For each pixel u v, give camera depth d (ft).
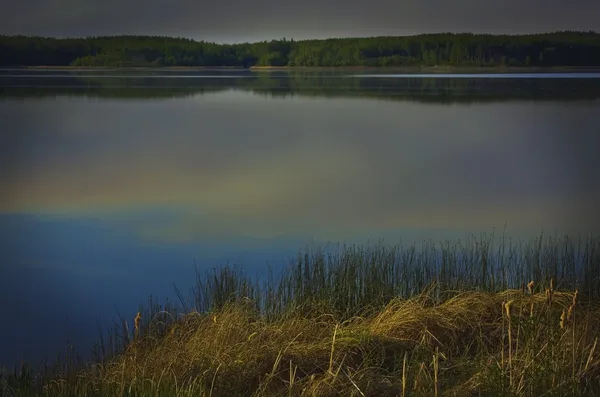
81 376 20.26
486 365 17.99
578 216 71.41
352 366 20.03
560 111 164.96
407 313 23.30
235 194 90.43
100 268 46.03
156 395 17.43
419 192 90.38
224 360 20.03
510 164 116.47
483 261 30.66
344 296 28.55
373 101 195.93
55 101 197.26
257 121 164.86
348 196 87.76
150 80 313.53
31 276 43.70
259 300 28.48
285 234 61.11
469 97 199.93
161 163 120.98
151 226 66.03
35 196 90.12
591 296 27.20
